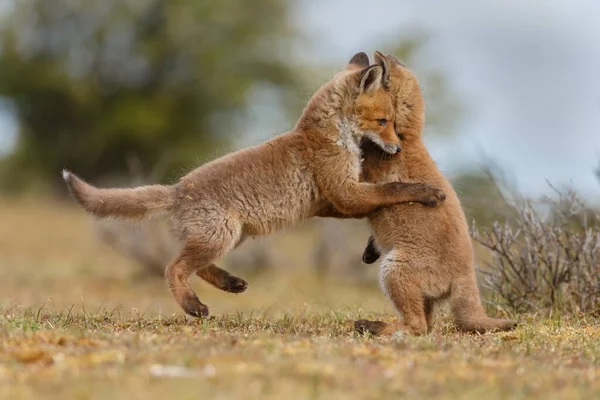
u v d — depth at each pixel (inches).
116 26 1823.3
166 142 1840.6
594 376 333.4
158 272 934.4
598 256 557.9
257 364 326.0
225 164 488.4
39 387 292.5
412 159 501.7
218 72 1852.9
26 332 391.9
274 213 489.1
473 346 388.8
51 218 1492.4
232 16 1868.8
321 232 1072.8
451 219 466.9
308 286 955.3
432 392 298.8
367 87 499.5
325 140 496.7
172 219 487.2
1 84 1834.4
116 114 1817.2
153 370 313.6
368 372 319.0
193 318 502.0
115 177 1818.4
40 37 1838.1
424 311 469.4
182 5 1838.1
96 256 1121.4
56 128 1893.5
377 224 482.3
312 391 291.0
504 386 310.3
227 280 502.0
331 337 419.8
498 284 572.4
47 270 978.7
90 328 438.6
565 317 526.0
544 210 592.1
